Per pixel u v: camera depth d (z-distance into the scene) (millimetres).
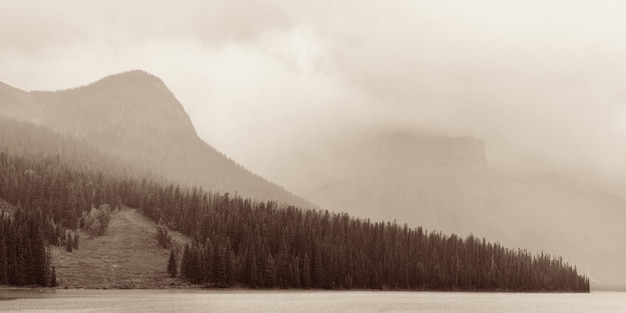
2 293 147375
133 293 162625
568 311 157250
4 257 159875
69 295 148375
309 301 157250
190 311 118312
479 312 140875
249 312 120875
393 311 134500
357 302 159125
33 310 111250
